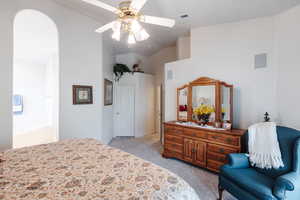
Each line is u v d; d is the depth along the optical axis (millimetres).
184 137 3146
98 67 3477
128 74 5402
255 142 2076
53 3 2721
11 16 2271
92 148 1851
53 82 4453
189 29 3711
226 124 2834
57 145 1955
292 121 2441
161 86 5383
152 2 2641
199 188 2330
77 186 1081
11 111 2291
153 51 5734
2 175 1221
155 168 1355
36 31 3191
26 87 5672
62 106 2887
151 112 5902
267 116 2762
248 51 2963
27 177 1194
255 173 1895
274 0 2348
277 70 2674
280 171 1807
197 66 3564
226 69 3197
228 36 3178
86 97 3250
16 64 5414
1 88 2195
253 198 1628
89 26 3289
